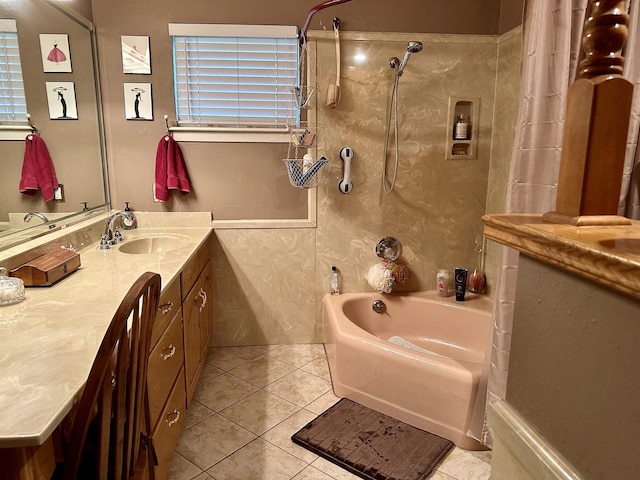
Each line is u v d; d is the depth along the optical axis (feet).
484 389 6.40
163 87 8.89
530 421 2.17
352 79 9.05
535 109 5.30
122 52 8.69
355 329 7.97
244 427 7.10
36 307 4.61
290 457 6.44
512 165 5.64
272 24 8.81
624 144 1.91
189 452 6.50
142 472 3.89
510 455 2.26
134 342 3.32
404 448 6.63
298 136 8.73
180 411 6.48
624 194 5.15
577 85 1.92
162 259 6.66
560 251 1.72
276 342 10.06
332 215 9.54
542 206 5.30
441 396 6.80
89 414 2.84
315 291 9.87
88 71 8.32
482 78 9.23
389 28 8.95
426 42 9.00
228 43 8.91
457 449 6.68
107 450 3.09
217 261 9.58
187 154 9.18
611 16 1.84
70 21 7.65
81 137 8.01
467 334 9.12
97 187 8.68
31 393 2.95
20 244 5.98
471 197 9.69
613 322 1.61
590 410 1.76
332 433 6.95
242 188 9.41
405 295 9.72
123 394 3.27
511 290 5.67
